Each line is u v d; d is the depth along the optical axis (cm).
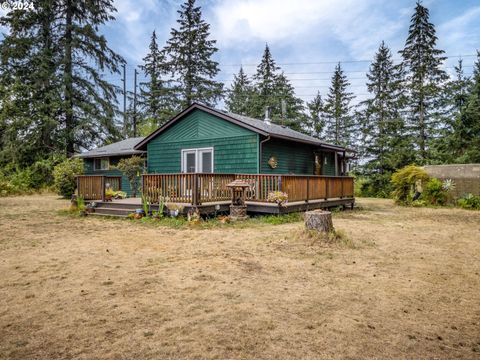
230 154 1323
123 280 425
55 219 1023
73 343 265
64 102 2441
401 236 749
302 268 477
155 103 3438
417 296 373
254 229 817
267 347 261
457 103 2228
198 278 432
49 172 2373
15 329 290
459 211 1332
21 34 2412
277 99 3403
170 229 826
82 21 2656
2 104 2322
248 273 453
